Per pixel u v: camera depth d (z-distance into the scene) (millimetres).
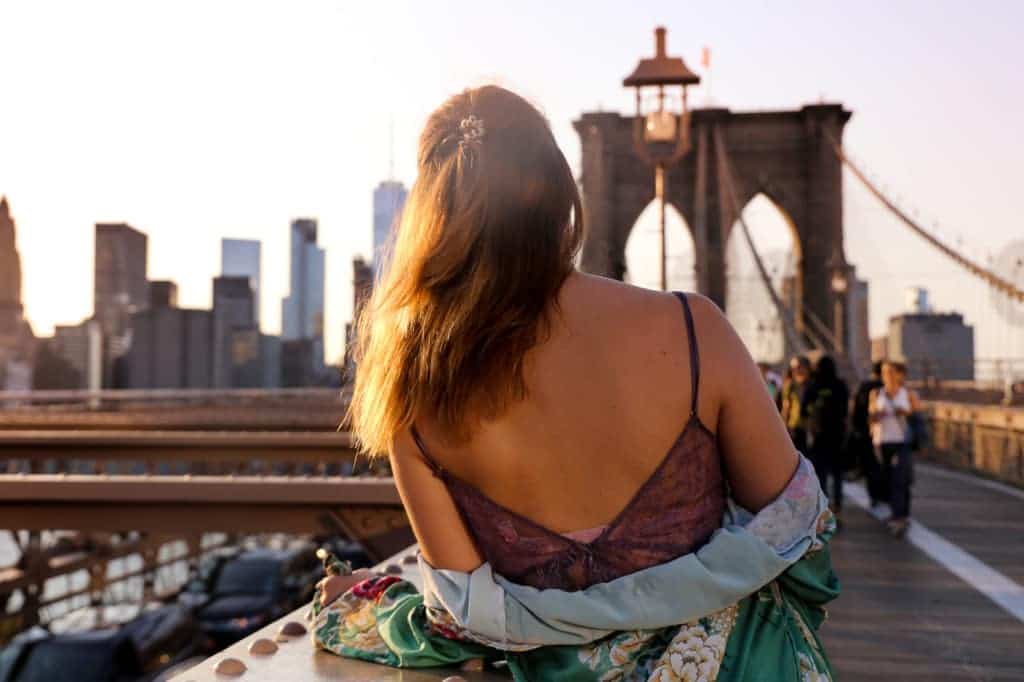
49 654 10758
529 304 1475
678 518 1533
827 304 54125
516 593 1561
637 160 54438
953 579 6355
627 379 1488
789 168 56281
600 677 1542
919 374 28109
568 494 1533
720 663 1517
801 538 1549
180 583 24359
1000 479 13359
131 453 8875
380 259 1636
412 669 1779
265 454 8719
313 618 1984
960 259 28438
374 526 5957
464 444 1535
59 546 17031
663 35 15594
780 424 1560
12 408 20969
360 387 1631
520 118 1545
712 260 50500
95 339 169125
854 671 4172
